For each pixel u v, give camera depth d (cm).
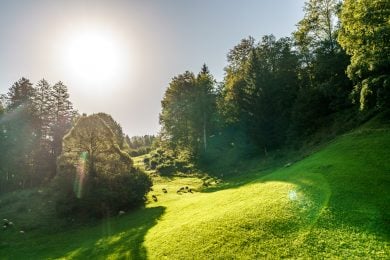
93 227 3256
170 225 2556
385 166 2272
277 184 2689
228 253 1748
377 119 3594
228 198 2823
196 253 1845
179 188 4975
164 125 8662
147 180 4075
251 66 6438
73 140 3822
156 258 1933
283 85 6153
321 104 4919
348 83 4600
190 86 8319
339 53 4888
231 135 7675
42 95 7169
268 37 7044
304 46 6069
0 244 3016
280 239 1744
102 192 3528
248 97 6253
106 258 2153
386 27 2884
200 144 7712
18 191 5450
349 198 1969
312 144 4444
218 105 7744
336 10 5419
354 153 2747
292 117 5188
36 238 3127
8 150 6103
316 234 1695
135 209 3756
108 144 3950
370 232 1594
